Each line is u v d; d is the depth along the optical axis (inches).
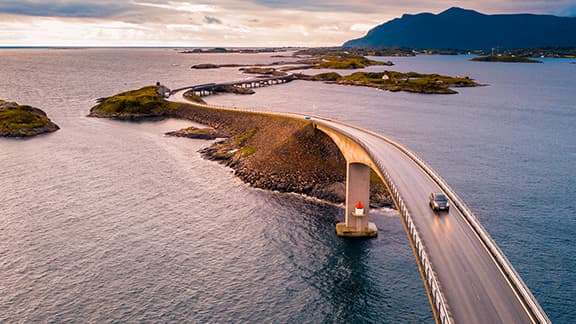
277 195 3494.1
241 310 2007.9
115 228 2824.8
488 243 1573.6
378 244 2667.3
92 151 4877.0
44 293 2096.5
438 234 1689.2
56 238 2667.3
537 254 2573.8
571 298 2143.2
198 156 4697.3
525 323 1154.7
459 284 1341.0
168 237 2709.2
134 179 3865.7
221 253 2518.5
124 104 7377.0
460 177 4028.1
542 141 5521.7
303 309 2032.5
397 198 1919.3
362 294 2156.7
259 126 5329.7
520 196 3531.0
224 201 3346.5
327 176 3656.5
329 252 2561.5
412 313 2021.4
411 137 5713.6
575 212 3193.9
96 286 2156.7
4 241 2618.1
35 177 3895.2
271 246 2618.1
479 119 7145.7
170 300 2060.8
